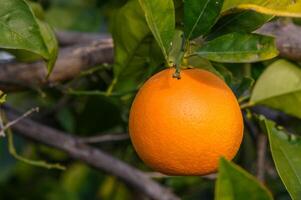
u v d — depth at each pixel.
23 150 1.36
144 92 0.74
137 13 0.84
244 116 1.04
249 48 0.77
